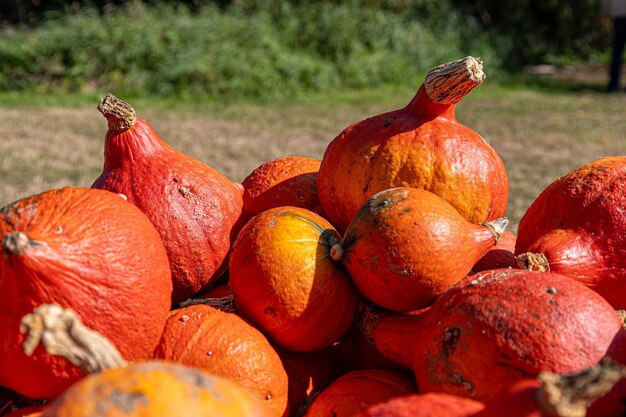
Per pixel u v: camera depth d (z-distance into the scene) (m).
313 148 11.41
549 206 2.44
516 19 25.41
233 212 2.55
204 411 1.28
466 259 2.10
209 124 13.62
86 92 16.23
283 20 18.91
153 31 17.02
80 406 1.26
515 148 11.42
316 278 2.12
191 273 2.40
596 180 2.38
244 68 16.91
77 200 1.89
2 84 16.17
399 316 2.18
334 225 2.71
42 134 11.90
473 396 1.76
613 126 13.89
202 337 2.05
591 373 1.24
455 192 2.43
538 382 1.39
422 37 20.34
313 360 2.34
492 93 19.03
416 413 1.50
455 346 1.82
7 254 1.65
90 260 1.77
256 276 2.13
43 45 16.42
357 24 19.50
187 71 16.28
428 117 2.56
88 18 17.86
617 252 2.25
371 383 2.07
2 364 1.77
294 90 17.31
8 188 7.91
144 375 1.32
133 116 2.50
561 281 1.88
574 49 27.62
